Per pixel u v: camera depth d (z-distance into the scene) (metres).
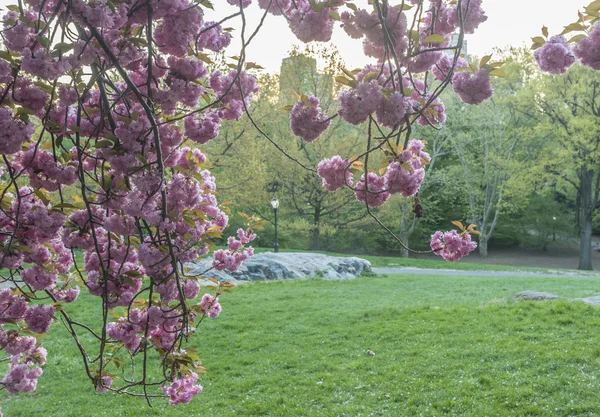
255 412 8.48
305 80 28.39
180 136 3.04
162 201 2.61
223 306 16.09
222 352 11.77
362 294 18.36
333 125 29.78
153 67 2.96
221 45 2.97
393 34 2.33
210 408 8.75
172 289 2.93
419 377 9.23
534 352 9.72
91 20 2.21
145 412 8.72
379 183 2.93
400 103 2.23
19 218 3.03
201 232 3.18
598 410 7.29
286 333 12.99
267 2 2.83
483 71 2.65
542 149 35.62
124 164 2.51
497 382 8.59
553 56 2.88
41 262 3.22
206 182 3.77
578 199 43.12
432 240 3.64
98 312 15.38
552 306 12.43
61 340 12.90
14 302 3.38
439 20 2.70
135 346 3.69
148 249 2.79
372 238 42.28
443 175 39.03
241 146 27.27
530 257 43.44
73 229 3.21
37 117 2.87
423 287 20.42
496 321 12.02
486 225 44.69
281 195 32.59
